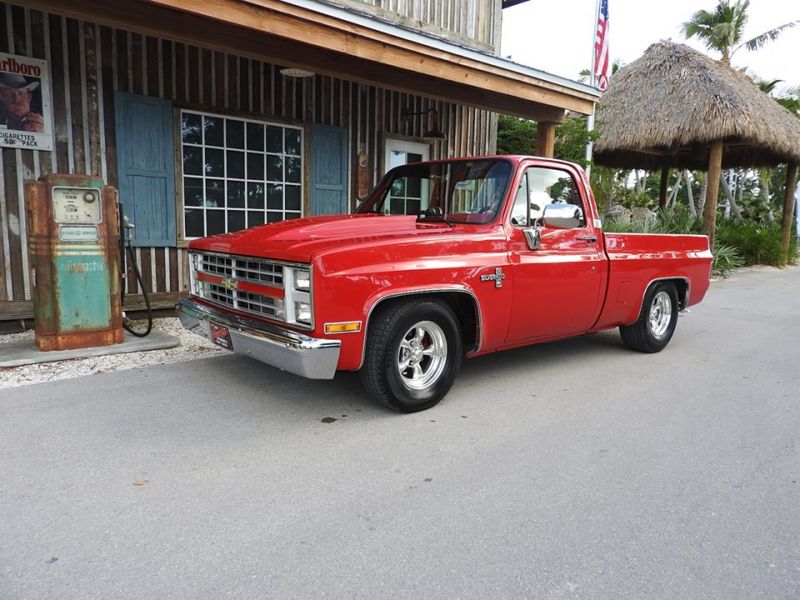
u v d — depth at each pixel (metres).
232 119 7.45
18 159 6.04
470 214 4.72
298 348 3.49
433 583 2.29
